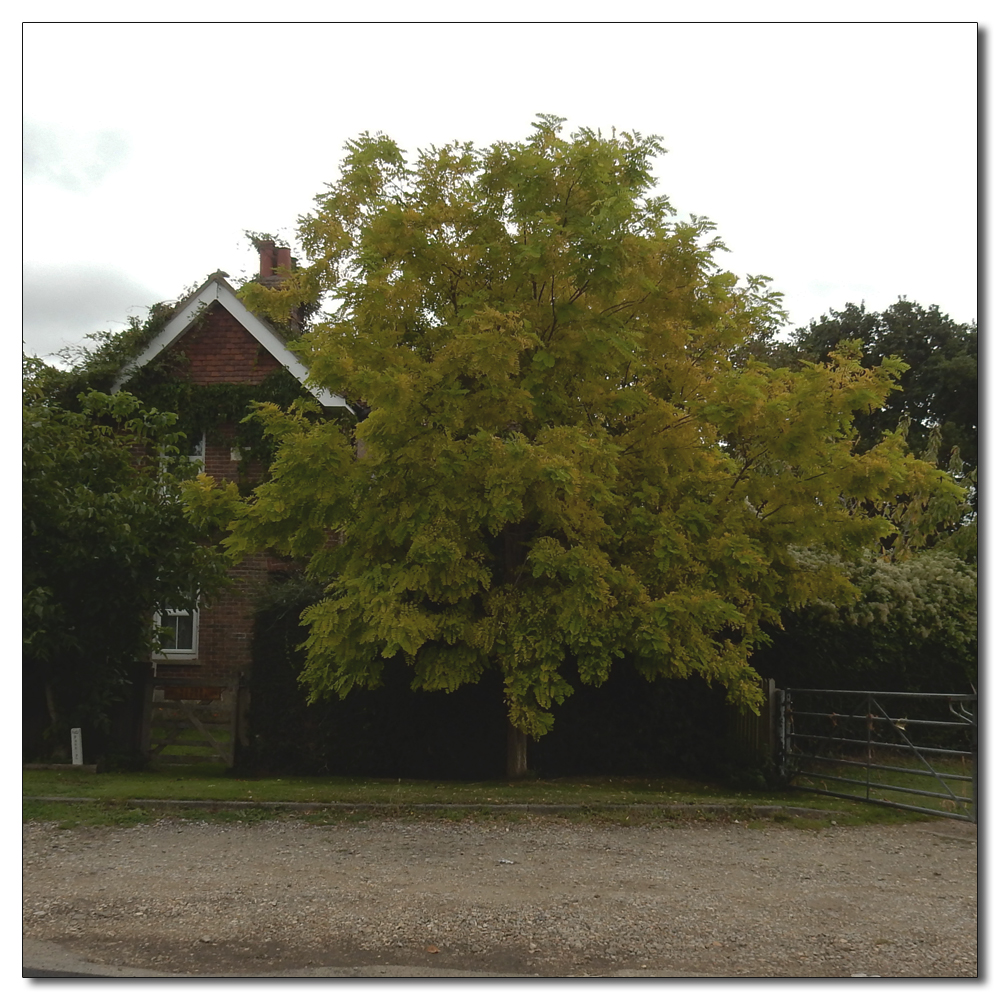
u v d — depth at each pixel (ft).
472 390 34.71
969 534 59.36
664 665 35.40
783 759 42.91
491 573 35.58
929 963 19.61
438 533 33.24
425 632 33.06
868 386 35.60
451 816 32.96
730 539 35.32
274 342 55.26
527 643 34.27
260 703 44.42
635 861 27.63
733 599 37.58
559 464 30.63
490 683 43.37
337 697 43.68
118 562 40.14
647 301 36.40
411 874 25.57
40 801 33.45
